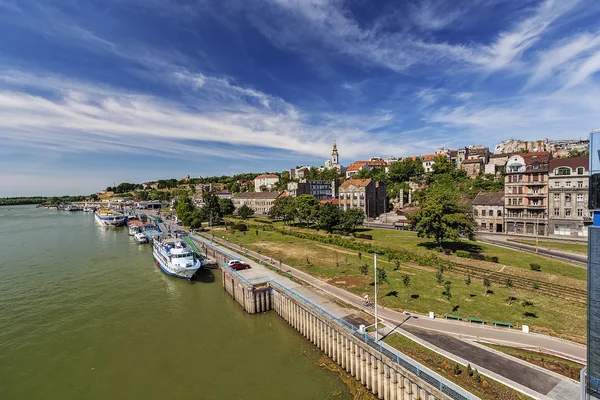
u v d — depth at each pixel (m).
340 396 29.64
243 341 40.56
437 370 25.97
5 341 41.34
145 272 72.94
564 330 31.97
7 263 81.31
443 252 64.06
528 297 41.03
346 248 77.44
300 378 32.62
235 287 54.62
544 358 27.22
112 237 125.56
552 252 63.62
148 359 36.88
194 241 97.12
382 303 40.72
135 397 30.64
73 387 32.28
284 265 62.09
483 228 93.62
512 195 87.69
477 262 56.34
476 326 33.47
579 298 40.25
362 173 195.88
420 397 25.00
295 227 113.94
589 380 18.34
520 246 69.75
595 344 18.30
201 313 49.53
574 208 79.06
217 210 135.38
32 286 62.62
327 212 91.88
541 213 83.50
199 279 67.62
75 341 41.19
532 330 32.19
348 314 37.81
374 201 139.62
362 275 53.47
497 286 45.91
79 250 98.19
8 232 140.25
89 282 65.38
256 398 29.81
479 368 25.89
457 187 140.62
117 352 38.44
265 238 94.62
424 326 33.91
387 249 70.06
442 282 47.62
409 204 144.12
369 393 29.88
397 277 51.25
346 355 33.19
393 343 30.58
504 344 29.62
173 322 46.34
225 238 96.38
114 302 54.31
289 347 38.88
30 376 34.09
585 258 58.41
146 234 115.81
